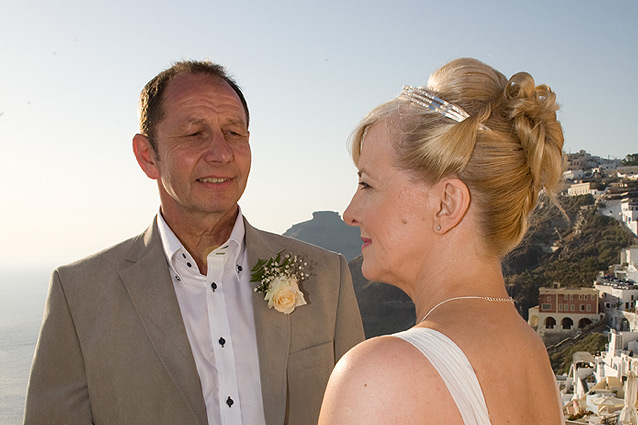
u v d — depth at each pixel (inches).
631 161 2410.2
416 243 43.1
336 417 32.1
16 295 5930.1
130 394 80.7
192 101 82.7
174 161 82.4
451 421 31.9
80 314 84.0
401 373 32.1
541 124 41.6
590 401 903.7
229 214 90.7
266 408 84.7
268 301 89.7
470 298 40.1
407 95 44.1
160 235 91.6
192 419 80.8
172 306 85.0
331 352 92.9
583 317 1528.1
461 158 39.9
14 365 1533.0
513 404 35.8
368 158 45.2
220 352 86.8
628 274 1582.2
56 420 78.6
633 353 1108.5
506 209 40.9
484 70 43.8
